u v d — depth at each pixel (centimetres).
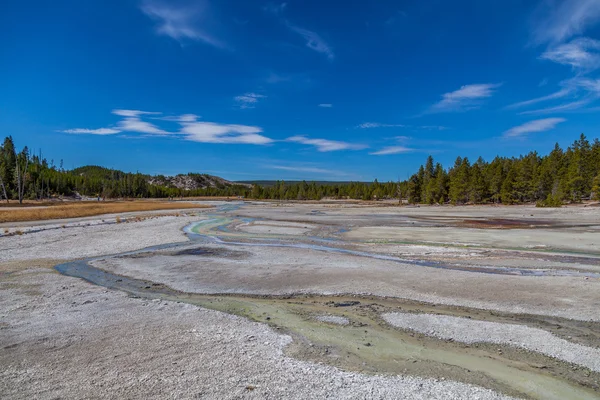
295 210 6744
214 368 676
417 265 1686
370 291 1250
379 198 13925
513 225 3466
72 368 673
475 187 8269
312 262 1742
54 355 731
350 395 587
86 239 2569
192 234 2981
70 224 3609
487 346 798
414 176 10275
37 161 12900
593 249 2064
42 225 3506
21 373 655
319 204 10194
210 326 908
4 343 796
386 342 823
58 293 1212
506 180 7781
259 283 1372
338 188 16538
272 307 1101
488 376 662
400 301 1147
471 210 6184
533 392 607
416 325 930
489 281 1335
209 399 567
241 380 631
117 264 1723
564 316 981
